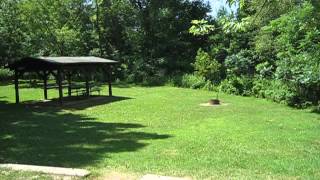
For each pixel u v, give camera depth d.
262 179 9.59
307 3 7.01
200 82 38.47
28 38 44.12
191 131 17.00
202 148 13.43
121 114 22.42
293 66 25.25
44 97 29.56
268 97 29.81
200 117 21.27
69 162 11.30
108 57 48.19
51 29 46.41
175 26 48.81
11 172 9.28
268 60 33.53
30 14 44.59
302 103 25.64
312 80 23.53
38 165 10.79
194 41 48.62
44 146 13.91
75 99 28.73
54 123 19.34
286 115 22.08
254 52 36.56
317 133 16.58
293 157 12.23
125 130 17.31
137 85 42.47
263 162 11.48
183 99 29.83
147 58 47.75
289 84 26.77
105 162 11.30
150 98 30.42
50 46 46.50
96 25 50.44
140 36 49.25
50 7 46.91
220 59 41.75
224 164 11.16
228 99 30.14
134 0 50.56
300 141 14.84
